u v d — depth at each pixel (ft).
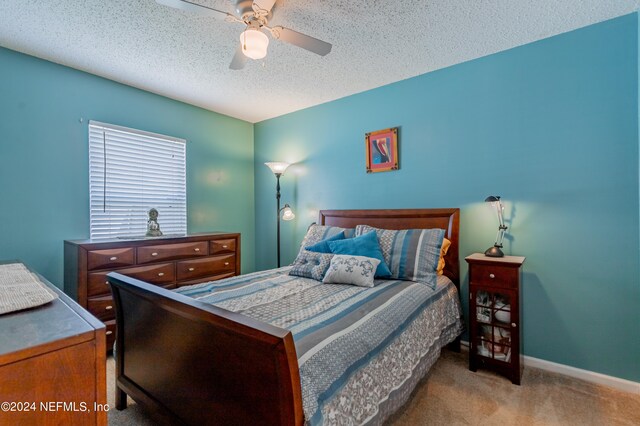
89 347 2.44
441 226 8.64
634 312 6.31
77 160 8.77
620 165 6.46
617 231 6.48
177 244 9.32
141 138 10.21
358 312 5.10
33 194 8.02
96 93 9.12
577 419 5.40
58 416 2.27
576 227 6.91
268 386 3.24
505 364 6.72
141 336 5.13
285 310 5.21
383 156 9.93
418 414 5.53
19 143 7.80
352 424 3.60
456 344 8.09
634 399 5.98
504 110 7.83
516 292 6.59
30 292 3.39
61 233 8.48
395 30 6.93
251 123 13.82
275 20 6.54
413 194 9.37
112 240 8.33
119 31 6.89
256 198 13.82
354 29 6.89
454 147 8.61
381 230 8.70
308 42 5.82
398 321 5.18
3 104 7.57
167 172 10.93
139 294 4.82
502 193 7.86
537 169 7.38
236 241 11.02
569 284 6.98
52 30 6.85
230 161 12.99
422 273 7.41
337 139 11.14
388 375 4.44
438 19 6.54
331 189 11.34
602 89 6.64
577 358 6.86
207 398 3.97
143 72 8.93
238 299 5.84
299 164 12.30
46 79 8.21
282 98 11.05
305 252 8.51
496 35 7.14
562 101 7.09
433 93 8.96
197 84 9.80
